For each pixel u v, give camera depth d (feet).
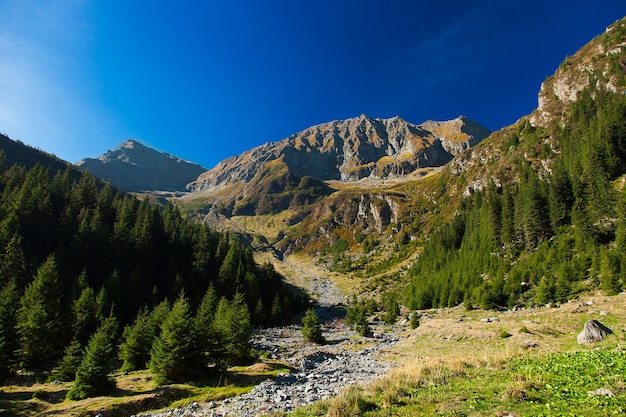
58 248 293.64
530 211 357.61
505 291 265.95
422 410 51.83
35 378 127.85
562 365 66.85
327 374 122.83
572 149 434.71
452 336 172.96
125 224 353.51
